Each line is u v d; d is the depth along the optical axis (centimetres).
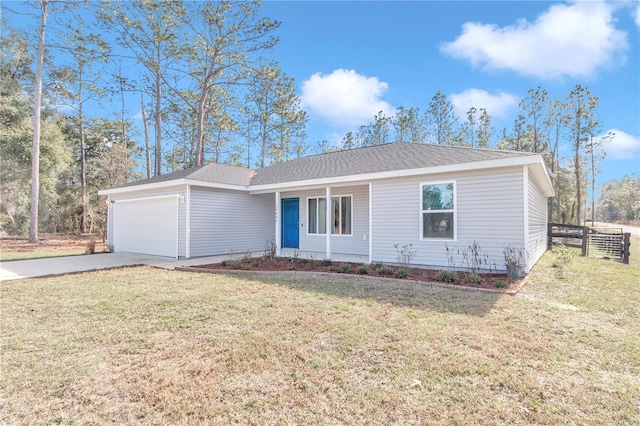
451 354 330
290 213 1320
